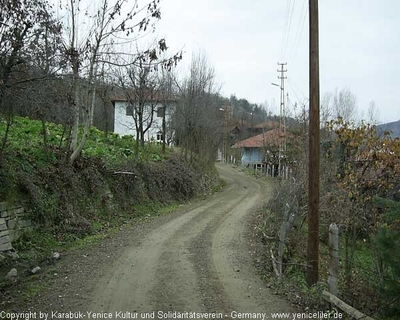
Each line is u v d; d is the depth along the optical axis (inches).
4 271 371.6
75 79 484.1
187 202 989.8
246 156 2386.8
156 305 290.8
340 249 515.2
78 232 538.6
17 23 352.8
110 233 573.9
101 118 1595.7
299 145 732.7
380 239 269.0
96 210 634.8
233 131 2765.7
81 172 646.5
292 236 506.6
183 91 1232.2
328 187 502.0
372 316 295.0
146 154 991.0
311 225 372.5
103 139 986.7
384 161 446.0
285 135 1035.9
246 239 553.0
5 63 350.6
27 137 644.1
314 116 374.9
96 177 668.7
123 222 669.9
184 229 617.9
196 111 1227.9
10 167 484.1
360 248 471.8
